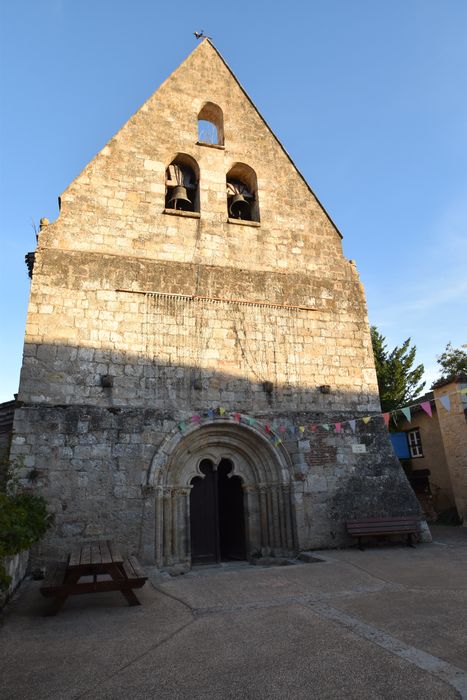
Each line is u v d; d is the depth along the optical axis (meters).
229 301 14.45
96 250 13.75
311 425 14.07
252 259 15.36
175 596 8.23
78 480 11.57
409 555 11.81
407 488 14.20
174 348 13.45
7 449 12.31
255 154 16.75
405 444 23.56
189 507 13.07
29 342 12.20
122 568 8.32
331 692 4.37
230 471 14.16
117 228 14.16
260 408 13.81
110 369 12.69
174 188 15.40
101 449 11.96
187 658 5.34
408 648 5.38
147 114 15.72
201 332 13.87
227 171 16.19
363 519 13.30
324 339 15.18
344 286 16.08
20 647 5.79
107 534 11.41
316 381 14.62
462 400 17.42
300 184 16.95
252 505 13.70
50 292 12.78
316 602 7.60
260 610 7.23
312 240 16.33
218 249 15.07
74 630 6.43
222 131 16.98
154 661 5.28
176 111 16.16
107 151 14.83
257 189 16.36
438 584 8.57
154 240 14.44
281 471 13.44
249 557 13.41
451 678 4.56
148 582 9.59
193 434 13.12
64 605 7.75
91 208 14.09
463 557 11.30
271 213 16.14
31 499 10.52
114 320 13.12
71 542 11.10
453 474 17.94
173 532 12.54
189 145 15.91
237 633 6.15
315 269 15.98
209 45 17.59
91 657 5.44
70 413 11.99
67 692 4.55
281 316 14.91
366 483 13.94
